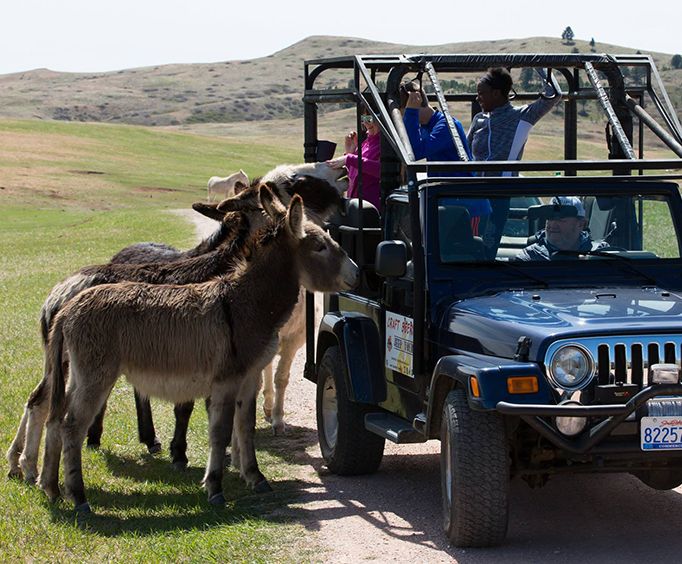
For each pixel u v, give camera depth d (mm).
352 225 8398
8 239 38406
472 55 8031
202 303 7355
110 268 8102
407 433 6945
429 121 8547
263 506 7285
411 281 7176
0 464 8445
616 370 5828
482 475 5938
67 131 119250
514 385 5730
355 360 7766
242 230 7992
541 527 6672
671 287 7129
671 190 7430
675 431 5820
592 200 7273
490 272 7012
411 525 6723
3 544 6363
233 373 7379
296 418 10406
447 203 7055
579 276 7098
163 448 9195
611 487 7664
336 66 9273
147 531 6699
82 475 7527
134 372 7395
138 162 99875
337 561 6008
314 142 9695
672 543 6258
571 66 8211
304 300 9469
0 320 16812
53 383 7422
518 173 8289
